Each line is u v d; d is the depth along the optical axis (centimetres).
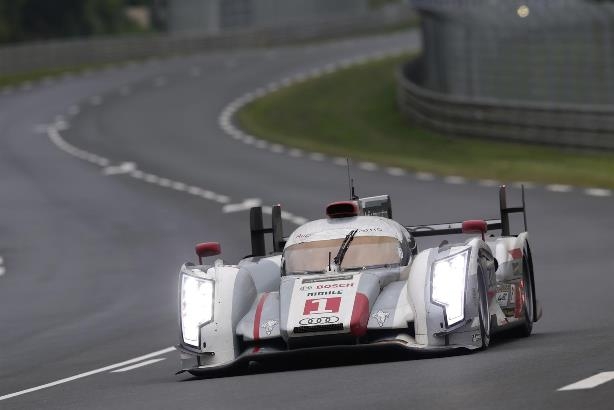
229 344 3750
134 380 3938
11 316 6588
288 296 3762
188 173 14088
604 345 3584
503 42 16975
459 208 9950
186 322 3825
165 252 8819
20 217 11450
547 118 15200
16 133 19450
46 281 7950
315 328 3600
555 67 16062
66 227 10638
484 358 3462
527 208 9881
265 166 14400
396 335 3659
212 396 3198
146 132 18850
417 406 2694
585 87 15612
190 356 3791
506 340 4166
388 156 15162
